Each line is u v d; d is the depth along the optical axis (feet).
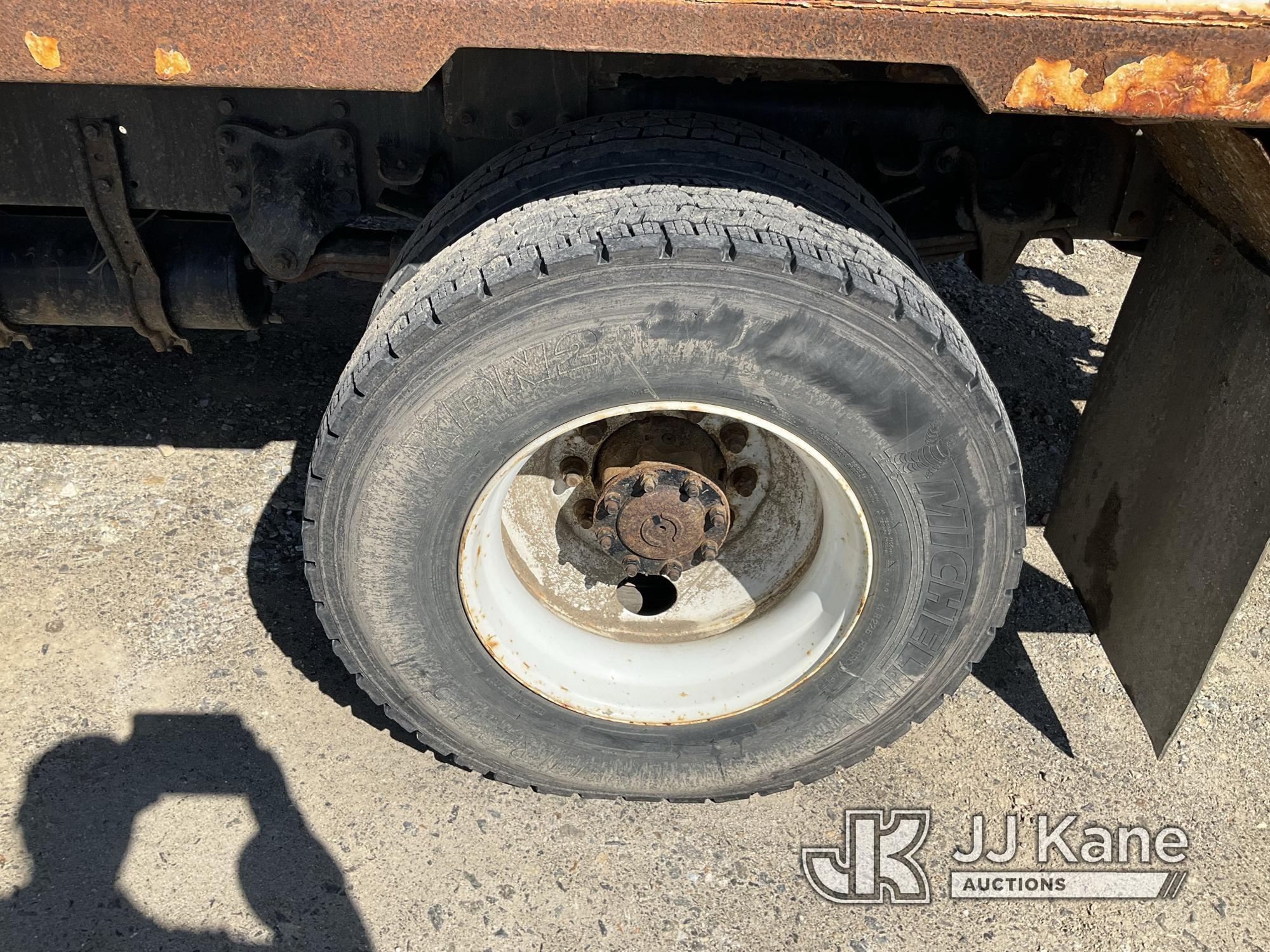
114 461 10.44
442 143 7.70
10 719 7.99
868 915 7.45
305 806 7.70
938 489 6.43
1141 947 7.39
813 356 5.98
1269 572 10.87
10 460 10.27
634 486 6.75
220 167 7.69
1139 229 8.57
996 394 6.36
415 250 7.06
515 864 7.51
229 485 10.34
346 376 6.31
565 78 7.14
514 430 6.21
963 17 4.78
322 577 6.64
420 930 7.07
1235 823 8.27
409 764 8.09
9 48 4.79
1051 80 4.91
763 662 7.34
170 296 8.43
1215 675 9.60
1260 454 6.97
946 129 7.98
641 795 7.80
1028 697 9.21
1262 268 7.11
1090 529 9.06
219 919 6.97
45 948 6.68
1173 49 4.80
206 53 4.87
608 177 6.46
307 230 7.79
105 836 7.33
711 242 5.67
